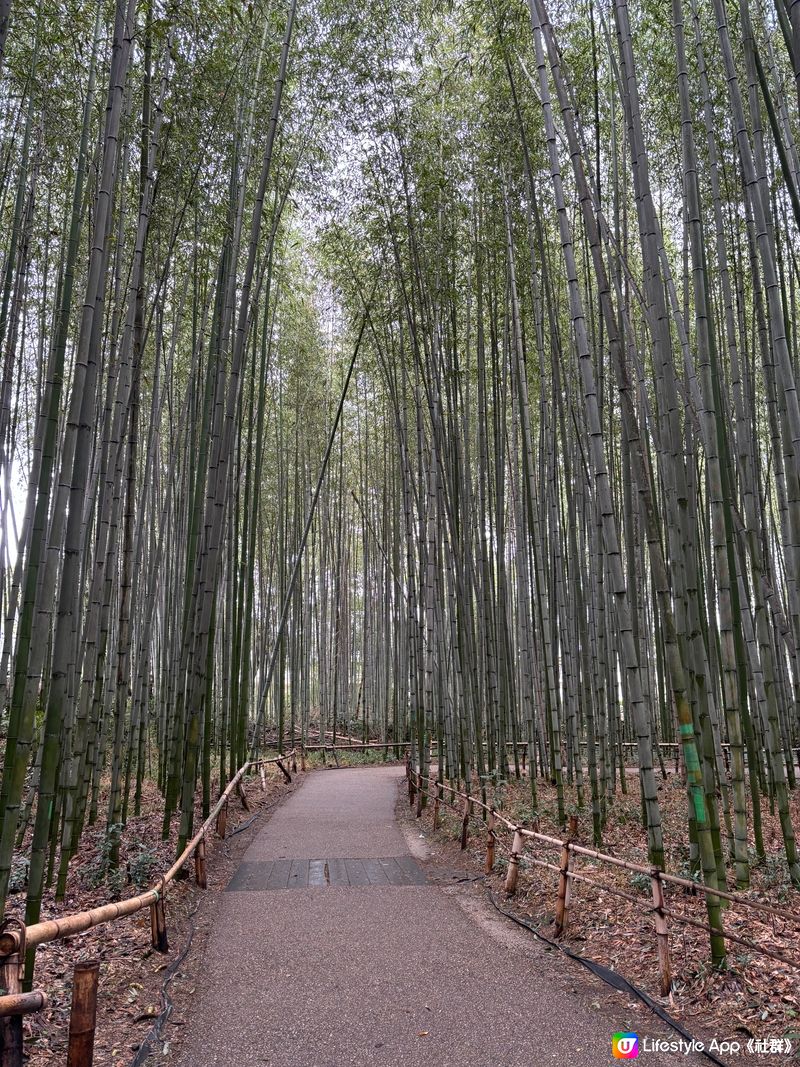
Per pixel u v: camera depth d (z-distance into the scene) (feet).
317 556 64.95
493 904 16.42
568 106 13.79
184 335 35.35
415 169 28.37
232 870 20.33
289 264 39.96
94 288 12.16
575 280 13.74
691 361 20.79
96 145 20.47
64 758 18.40
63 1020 10.56
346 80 27.66
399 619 50.65
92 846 20.94
